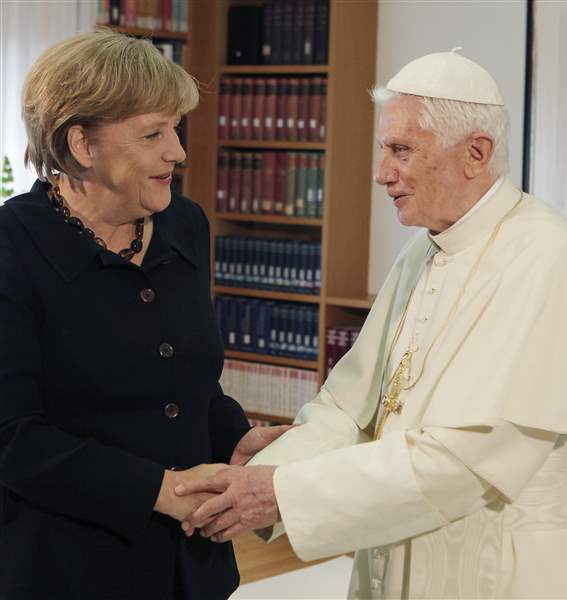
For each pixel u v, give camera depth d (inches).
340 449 83.0
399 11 210.4
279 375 216.5
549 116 189.0
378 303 98.3
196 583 84.2
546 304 80.4
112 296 79.7
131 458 78.2
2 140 203.0
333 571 179.9
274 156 215.5
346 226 213.5
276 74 219.1
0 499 79.9
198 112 221.9
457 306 85.3
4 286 75.8
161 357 80.7
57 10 204.7
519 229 84.5
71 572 78.5
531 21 189.5
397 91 84.2
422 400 83.5
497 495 82.7
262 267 217.8
